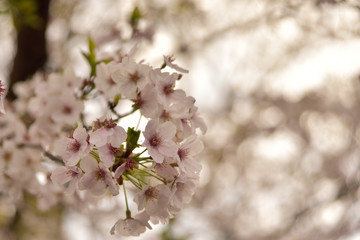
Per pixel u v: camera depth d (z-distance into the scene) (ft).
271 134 10.09
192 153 3.43
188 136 3.49
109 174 3.30
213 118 9.57
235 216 10.05
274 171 10.27
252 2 6.00
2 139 4.00
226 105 9.52
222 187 10.23
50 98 3.82
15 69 5.98
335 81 8.20
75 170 3.36
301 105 9.60
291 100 9.59
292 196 9.93
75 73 3.91
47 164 4.05
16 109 4.17
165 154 3.33
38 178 4.01
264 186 10.21
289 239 9.37
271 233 9.65
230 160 10.17
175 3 7.16
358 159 9.40
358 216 8.42
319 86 8.70
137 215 3.41
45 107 3.85
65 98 3.81
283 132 10.14
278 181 10.18
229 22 7.23
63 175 3.37
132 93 3.42
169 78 3.45
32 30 5.87
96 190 3.31
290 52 7.36
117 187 3.29
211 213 9.71
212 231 9.00
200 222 8.95
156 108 3.42
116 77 3.44
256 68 8.20
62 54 7.02
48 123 3.85
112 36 4.90
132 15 4.78
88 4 7.25
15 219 7.07
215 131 9.91
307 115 9.82
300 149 10.17
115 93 3.60
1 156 3.90
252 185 10.29
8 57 6.90
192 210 8.71
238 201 10.25
